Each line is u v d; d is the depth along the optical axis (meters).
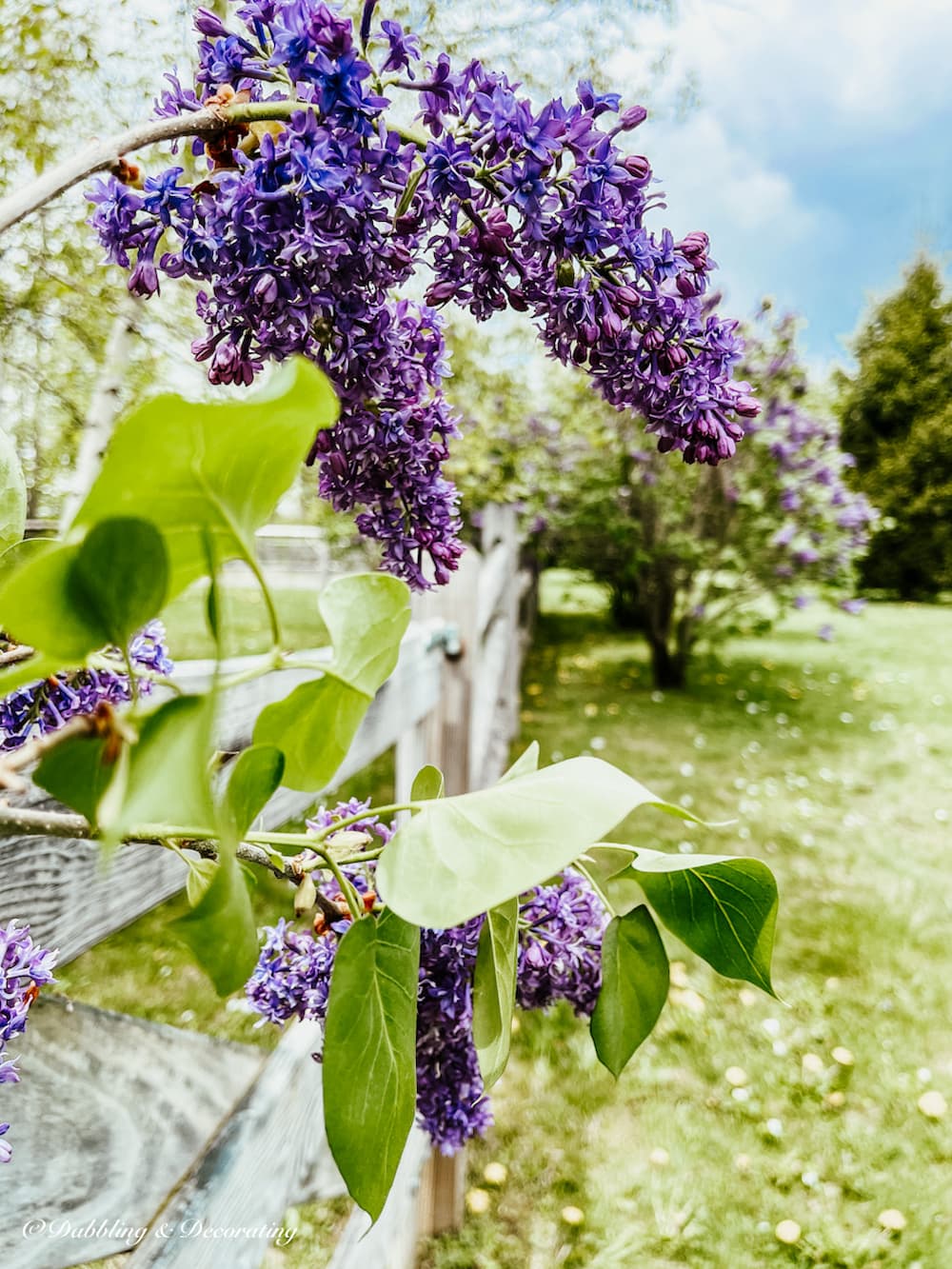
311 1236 1.18
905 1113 1.50
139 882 0.55
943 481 10.17
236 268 0.34
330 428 0.40
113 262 0.35
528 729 3.51
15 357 1.19
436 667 1.27
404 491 0.43
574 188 0.36
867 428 11.38
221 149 0.35
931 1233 1.27
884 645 5.92
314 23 0.32
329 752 0.28
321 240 0.32
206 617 0.21
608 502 4.07
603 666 4.82
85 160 0.31
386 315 0.37
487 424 3.19
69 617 0.20
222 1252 0.52
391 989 0.28
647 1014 0.37
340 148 0.33
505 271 0.38
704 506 4.12
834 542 4.14
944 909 2.15
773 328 3.78
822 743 3.52
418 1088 0.51
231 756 0.28
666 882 0.36
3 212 0.29
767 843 2.51
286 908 1.76
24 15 1.21
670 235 0.38
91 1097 0.51
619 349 0.41
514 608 3.04
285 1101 0.62
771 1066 1.59
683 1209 1.30
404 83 0.36
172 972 1.64
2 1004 0.32
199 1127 0.55
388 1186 0.28
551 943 0.47
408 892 0.25
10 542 0.33
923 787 3.02
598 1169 1.37
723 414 0.41
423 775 0.37
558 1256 1.23
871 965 1.91
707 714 3.90
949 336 10.93
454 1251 1.22
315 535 3.73
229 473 0.20
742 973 0.36
